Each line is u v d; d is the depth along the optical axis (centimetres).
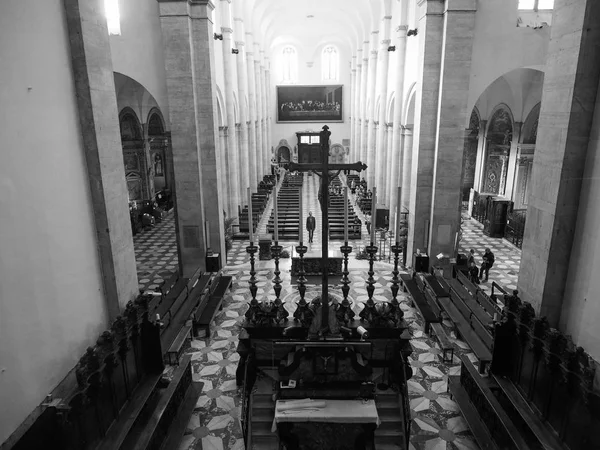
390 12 2377
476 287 1295
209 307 1201
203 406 855
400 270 1608
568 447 587
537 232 690
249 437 706
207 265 1494
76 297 593
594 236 598
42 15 527
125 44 1319
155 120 2723
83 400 541
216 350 1065
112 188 665
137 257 1827
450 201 1430
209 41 1398
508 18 1303
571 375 579
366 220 2388
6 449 442
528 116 2155
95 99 615
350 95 4416
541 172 680
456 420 807
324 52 4416
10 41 469
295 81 4475
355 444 624
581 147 615
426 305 1191
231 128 2177
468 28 1298
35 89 511
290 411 601
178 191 1441
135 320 696
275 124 4566
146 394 705
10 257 460
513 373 741
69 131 582
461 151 1393
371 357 721
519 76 2092
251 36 2920
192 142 1400
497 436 695
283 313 794
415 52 1698
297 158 4622
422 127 1437
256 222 2309
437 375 949
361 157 3606
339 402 618
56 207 548
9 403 452
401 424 710
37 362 503
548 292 668
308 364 636
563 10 623
